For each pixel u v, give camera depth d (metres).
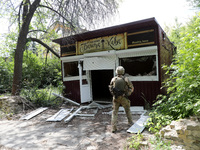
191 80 3.47
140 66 6.06
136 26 5.86
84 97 7.55
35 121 5.19
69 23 7.34
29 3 7.71
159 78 5.62
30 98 7.18
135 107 5.91
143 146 2.98
